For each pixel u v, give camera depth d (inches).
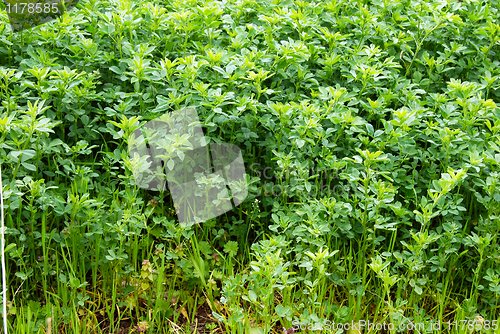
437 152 110.7
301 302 99.7
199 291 106.3
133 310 103.7
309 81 126.5
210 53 110.3
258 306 95.3
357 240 106.3
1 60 120.3
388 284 98.0
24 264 94.5
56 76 106.5
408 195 112.0
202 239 113.7
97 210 98.9
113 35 122.9
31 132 92.5
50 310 93.4
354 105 124.5
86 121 111.2
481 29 130.9
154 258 101.0
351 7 143.1
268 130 119.6
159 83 112.0
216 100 103.0
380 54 125.2
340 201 102.8
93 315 96.0
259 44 132.6
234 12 133.7
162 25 127.1
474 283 103.0
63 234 99.3
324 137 108.4
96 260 98.7
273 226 101.7
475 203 117.0
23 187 100.6
